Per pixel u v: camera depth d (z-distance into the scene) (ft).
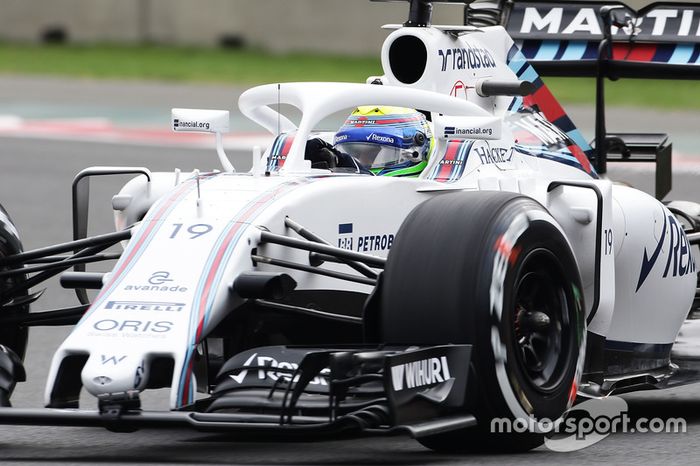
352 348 54.29
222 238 56.39
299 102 66.80
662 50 90.33
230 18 358.84
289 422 50.52
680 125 205.57
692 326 74.59
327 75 286.05
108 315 53.62
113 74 285.02
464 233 54.75
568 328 58.23
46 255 61.87
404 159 68.90
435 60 72.33
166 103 237.86
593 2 92.53
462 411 53.72
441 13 278.67
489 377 53.67
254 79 278.67
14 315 64.69
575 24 92.02
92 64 304.71
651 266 69.21
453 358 53.26
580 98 243.81
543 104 82.17
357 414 50.26
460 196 56.95
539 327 56.44
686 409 72.59
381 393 52.42
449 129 64.75
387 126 69.26
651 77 90.38
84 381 51.11
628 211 68.54
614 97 246.47
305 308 59.62
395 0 75.10
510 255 54.49
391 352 52.42
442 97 70.33
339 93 66.39
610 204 65.00
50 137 198.70
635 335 69.72
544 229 56.90
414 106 69.00
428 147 70.28
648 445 59.62
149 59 320.50
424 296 54.34
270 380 52.49
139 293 54.49
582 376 63.77
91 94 250.57
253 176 62.49
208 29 360.89
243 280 54.13
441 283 54.13
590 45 91.35
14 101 239.71
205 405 54.80
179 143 192.85
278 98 68.18
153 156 180.24
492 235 54.44
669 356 72.38
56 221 138.00
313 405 51.83
